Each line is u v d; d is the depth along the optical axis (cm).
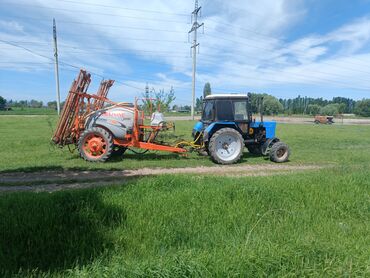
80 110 1050
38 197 495
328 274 317
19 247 375
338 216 505
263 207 508
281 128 3234
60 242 381
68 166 926
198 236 406
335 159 1152
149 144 1063
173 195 529
